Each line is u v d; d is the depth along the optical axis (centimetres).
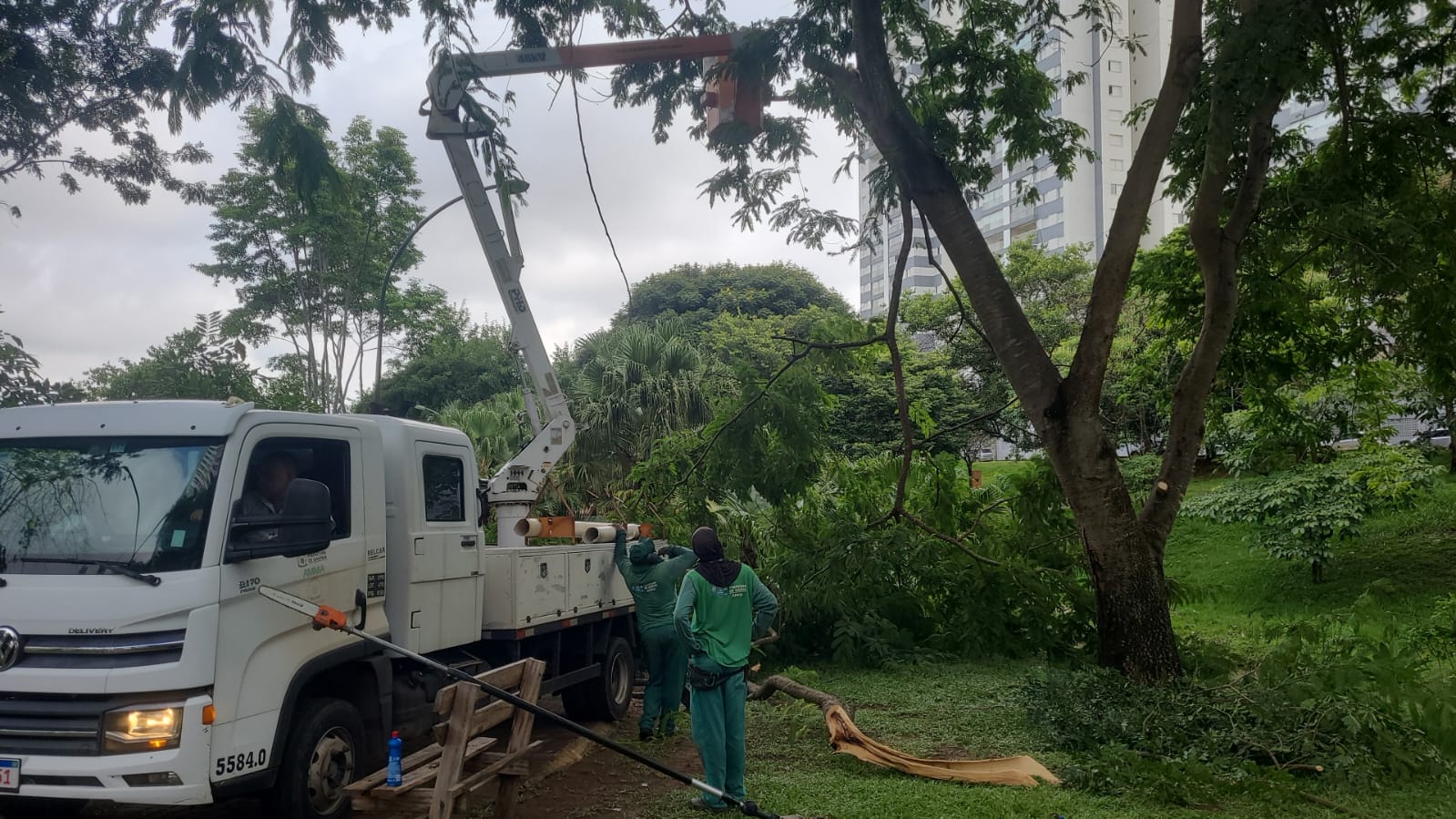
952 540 1208
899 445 1402
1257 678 802
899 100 915
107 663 473
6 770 467
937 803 612
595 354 2200
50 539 506
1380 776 659
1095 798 628
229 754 492
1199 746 706
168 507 509
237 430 534
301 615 554
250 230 2852
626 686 951
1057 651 1226
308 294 3003
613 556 930
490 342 3997
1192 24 860
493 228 940
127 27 925
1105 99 5331
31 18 1315
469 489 761
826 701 819
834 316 1246
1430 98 1014
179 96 898
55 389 1095
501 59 942
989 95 1100
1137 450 3438
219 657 493
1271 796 609
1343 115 995
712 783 601
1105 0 1059
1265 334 1166
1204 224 920
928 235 1105
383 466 656
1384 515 1802
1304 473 1705
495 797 622
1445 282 978
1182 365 1348
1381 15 1014
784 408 1167
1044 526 1265
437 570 702
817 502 1328
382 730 620
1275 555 1703
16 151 1403
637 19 981
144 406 544
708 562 622
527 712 552
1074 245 3847
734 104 944
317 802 557
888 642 1202
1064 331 3541
